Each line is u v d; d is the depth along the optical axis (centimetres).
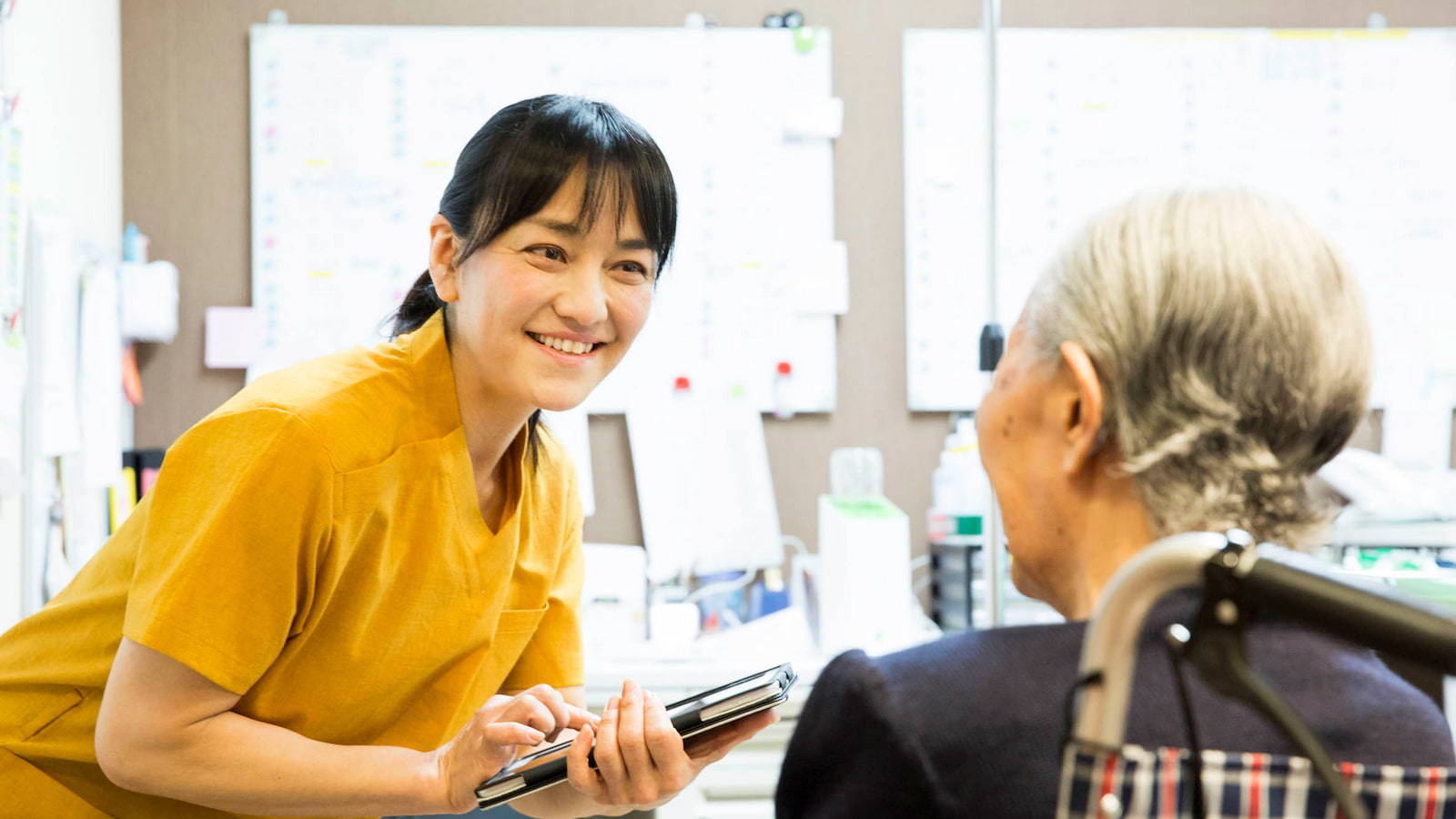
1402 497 207
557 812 122
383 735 124
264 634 104
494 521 123
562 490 135
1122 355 63
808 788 64
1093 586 66
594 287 109
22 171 191
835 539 229
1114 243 66
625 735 101
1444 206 275
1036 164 273
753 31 270
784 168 271
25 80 202
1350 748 59
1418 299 274
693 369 270
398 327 126
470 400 116
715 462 267
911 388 273
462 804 108
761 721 105
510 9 267
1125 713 48
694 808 214
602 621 239
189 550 101
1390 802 55
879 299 274
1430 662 38
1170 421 62
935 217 273
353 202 265
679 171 270
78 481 213
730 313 271
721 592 261
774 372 271
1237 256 63
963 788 59
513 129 109
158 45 261
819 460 273
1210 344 62
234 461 103
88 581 117
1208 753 56
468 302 112
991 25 224
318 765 106
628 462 269
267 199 263
